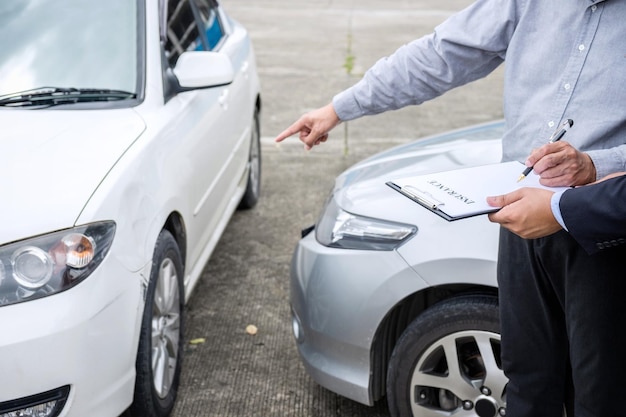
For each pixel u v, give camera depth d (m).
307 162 6.84
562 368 2.38
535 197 2.01
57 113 3.31
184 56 3.83
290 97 9.02
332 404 3.53
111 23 3.72
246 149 5.19
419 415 3.02
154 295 3.14
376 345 3.03
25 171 2.84
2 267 2.58
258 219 5.60
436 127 7.99
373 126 7.97
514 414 2.45
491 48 2.43
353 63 10.83
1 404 2.52
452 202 2.05
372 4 16.47
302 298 3.20
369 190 3.17
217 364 3.85
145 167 3.17
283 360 3.89
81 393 2.63
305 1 16.70
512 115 2.31
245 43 5.47
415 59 2.57
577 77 2.14
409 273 2.89
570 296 2.16
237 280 4.72
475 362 2.98
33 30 3.65
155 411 3.19
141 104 3.50
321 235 3.21
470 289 2.93
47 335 2.55
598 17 2.10
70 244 2.66
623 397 2.19
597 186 1.96
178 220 3.59
